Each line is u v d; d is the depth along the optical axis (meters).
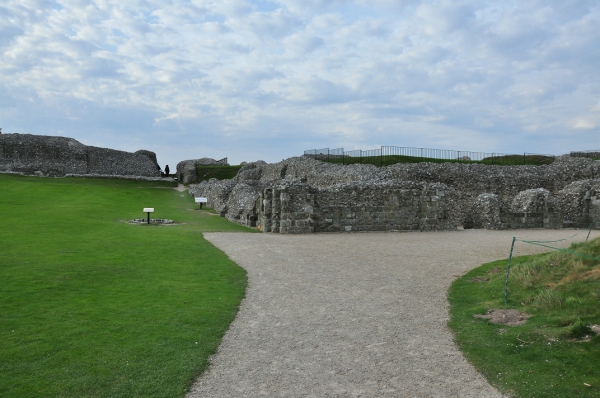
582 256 9.98
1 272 10.98
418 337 7.89
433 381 6.21
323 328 8.36
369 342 7.67
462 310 9.38
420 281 11.98
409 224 24.03
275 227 21.81
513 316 8.57
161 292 10.24
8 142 52.53
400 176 31.00
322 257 15.14
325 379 6.28
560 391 5.75
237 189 29.25
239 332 8.10
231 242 17.77
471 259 15.04
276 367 6.66
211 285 11.12
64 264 12.06
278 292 10.79
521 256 14.77
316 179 35.56
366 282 11.84
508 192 32.91
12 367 6.30
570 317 7.70
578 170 34.47
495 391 5.91
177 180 65.19
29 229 17.41
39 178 46.28
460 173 32.50
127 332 7.74
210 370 6.54
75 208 25.55
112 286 10.48
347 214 22.98
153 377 6.21
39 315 8.30
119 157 65.50
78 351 6.89
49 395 5.64
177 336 7.68
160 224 23.00
